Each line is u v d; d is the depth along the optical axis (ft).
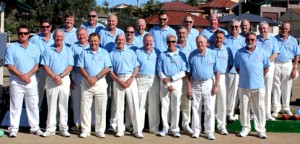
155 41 32.71
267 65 30.94
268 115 33.42
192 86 30.71
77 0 143.64
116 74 30.45
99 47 30.55
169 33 32.40
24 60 29.04
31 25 137.39
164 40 32.60
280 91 35.40
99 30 33.47
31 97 29.63
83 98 29.78
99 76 29.55
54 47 29.53
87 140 29.09
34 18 140.36
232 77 32.48
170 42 30.30
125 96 31.24
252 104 31.17
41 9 140.26
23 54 29.04
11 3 40.01
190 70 30.66
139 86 30.99
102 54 29.81
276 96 35.17
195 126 30.71
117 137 30.19
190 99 30.58
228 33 33.40
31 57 29.27
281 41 35.14
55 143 27.99
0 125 32.30
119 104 30.42
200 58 30.25
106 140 29.27
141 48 31.30
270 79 33.01
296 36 154.40
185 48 31.53
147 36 30.78
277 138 31.07
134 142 28.91
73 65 30.22
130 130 32.09
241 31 33.99
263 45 33.24
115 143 28.50
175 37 30.40
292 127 33.19
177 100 30.53
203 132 32.19
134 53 30.73
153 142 29.01
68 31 32.89
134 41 32.37
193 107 30.76
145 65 30.78
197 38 30.19
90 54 29.60
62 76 29.37
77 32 31.19
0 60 37.35
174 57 30.37
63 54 29.50
